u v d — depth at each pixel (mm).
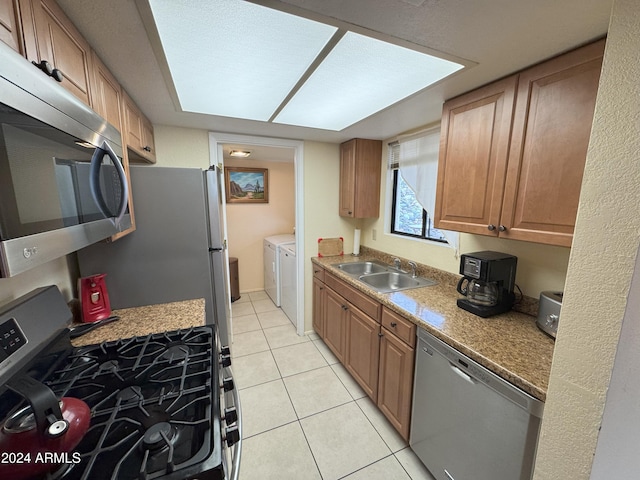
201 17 874
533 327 1340
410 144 2262
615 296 594
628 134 549
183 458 622
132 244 1557
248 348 2711
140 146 1719
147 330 1274
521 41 993
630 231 558
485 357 1087
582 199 642
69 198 734
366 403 1987
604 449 661
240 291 4277
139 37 988
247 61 1161
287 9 840
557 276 1372
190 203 1651
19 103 534
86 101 994
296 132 2383
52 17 786
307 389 2127
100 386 870
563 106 1055
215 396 813
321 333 2801
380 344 1793
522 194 1216
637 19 524
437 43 1019
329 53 1097
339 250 3035
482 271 1419
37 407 593
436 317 1452
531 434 943
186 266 1688
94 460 611
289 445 1647
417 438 1505
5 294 997
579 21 871
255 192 4160
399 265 2465
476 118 1403
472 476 1184
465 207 1488
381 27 931
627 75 545
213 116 1912
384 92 1473
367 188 2715
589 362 651
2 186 492
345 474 1477
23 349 828
